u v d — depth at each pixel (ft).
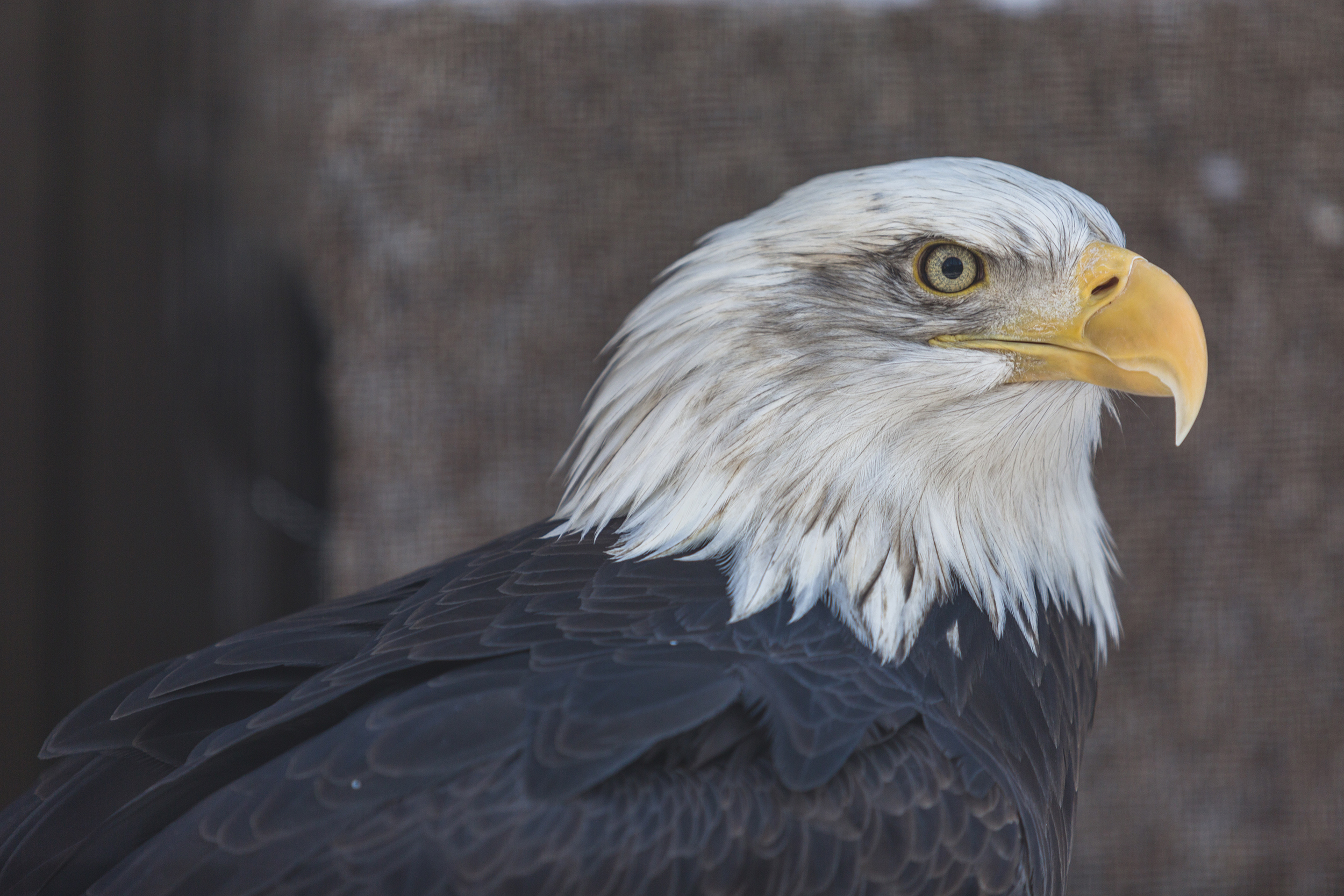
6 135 29.12
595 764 12.62
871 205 15.88
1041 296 15.69
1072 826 16.89
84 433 30.22
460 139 31.86
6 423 29.48
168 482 30.96
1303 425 32.12
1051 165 31.76
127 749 14.90
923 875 13.20
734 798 12.89
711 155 31.89
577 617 14.52
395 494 32.22
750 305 15.93
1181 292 15.46
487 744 12.83
